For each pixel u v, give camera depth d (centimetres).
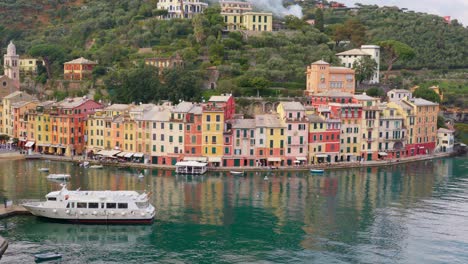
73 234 15238
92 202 15862
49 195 15988
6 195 18300
